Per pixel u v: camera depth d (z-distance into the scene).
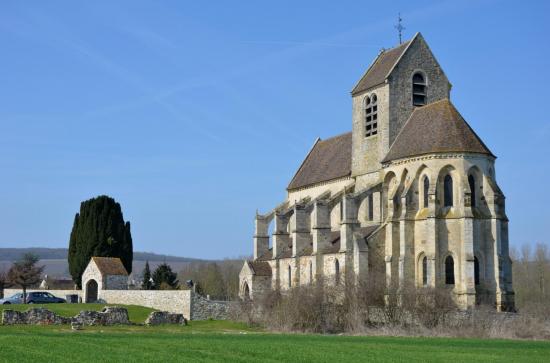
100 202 133.75
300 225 107.00
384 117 102.50
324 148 123.69
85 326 79.62
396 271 93.06
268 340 65.50
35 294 114.31
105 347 55.28
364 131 106.56
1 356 48.72
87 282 117.31
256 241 119.06
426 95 104.38
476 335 77.75
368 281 89.06
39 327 76.62
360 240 94.88
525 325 79.56
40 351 51.75
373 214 101.69
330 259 99.88
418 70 104.12
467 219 88.31
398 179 95.94
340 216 108.75
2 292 142.38
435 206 89.88
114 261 116.88
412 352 56.84
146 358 49.41
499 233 89.62
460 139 91.19
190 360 48.78
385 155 101.50
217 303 101.44
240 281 116.06
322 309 88.12
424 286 87.62
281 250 113.06
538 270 165.88
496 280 88.75
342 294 88.50
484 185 90.81
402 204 92.62
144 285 143.12
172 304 102.31
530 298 140.62
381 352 56.44
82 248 132.62
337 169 113.25
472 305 86.50
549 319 82.94
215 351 54.34
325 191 114.38
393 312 85.88
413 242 92.06
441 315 83.56
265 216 120.00
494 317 82.00
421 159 92.38
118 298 109.50
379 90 103.88
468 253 87.69
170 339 63.78
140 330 78.38
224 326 91.12
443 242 89.69
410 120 100.94
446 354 55.81
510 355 55.91
